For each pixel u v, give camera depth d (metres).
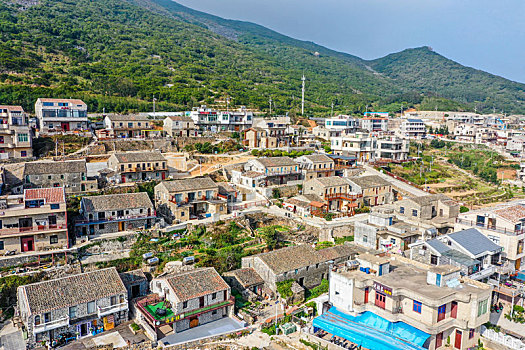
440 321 51.09
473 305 50.53
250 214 88.44
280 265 66.38
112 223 75.38
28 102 135.00
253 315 59.97
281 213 91.50
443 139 191.62
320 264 70.25
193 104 175.88
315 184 98.62
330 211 96.50
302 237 83.88
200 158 114.31
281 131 149.88
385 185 105.69
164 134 134.12
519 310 62.50
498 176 144.50
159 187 87.56
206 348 53.34
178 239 76.31
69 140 109.94
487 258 65.44
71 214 75.94
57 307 52.94
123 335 55.06
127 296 58.88
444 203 92.81
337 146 142.50
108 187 87.69
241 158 119.12
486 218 73.31
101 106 150.62
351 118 173.25
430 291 51.38
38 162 87.69
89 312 55.59
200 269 63.75
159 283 61.59
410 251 67.44
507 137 192.50
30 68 169.38
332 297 58.56
